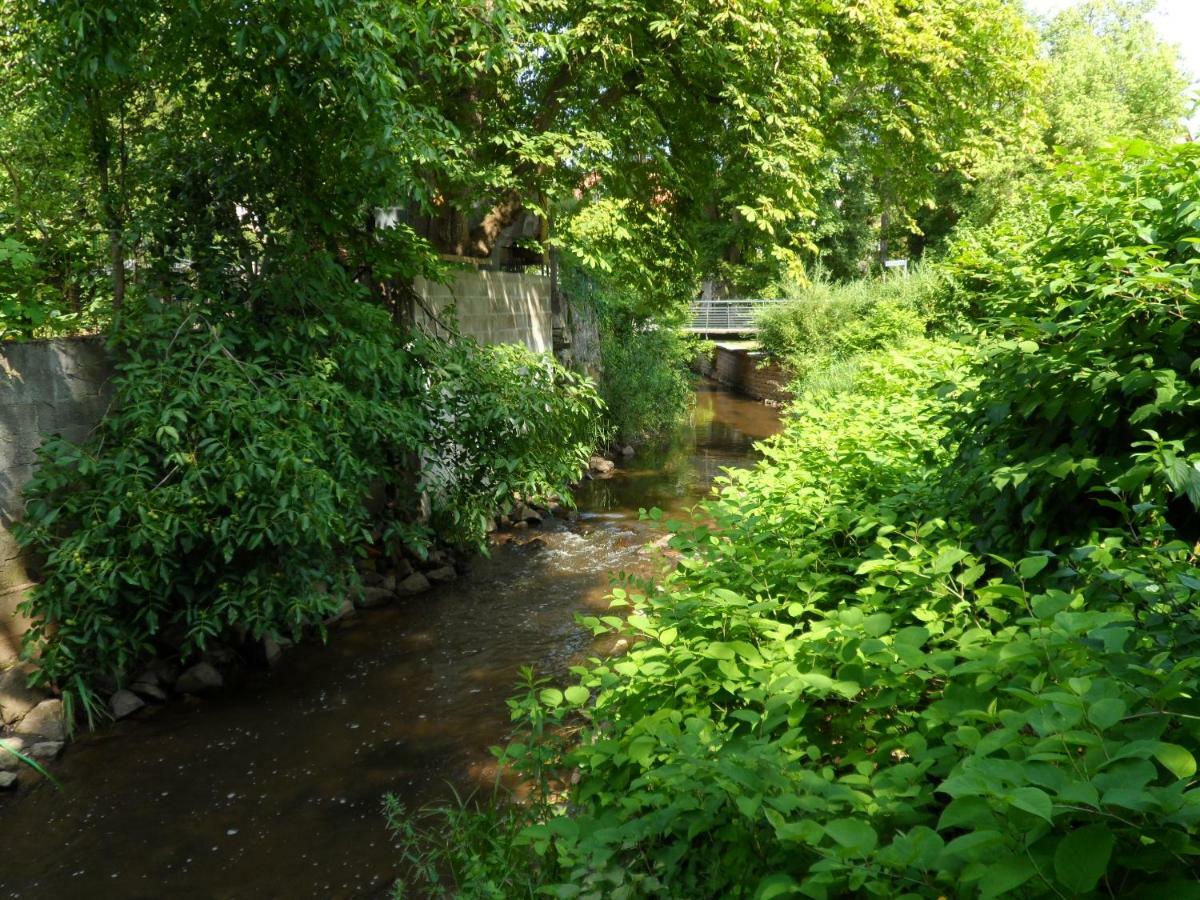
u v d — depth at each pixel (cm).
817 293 2180
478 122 955
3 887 404
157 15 585
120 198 636
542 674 623
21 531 525
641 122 1080
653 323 1927
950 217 3138
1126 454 298
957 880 156
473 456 835
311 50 569
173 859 421
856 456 500
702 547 381
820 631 255
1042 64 1435
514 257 1446
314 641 700
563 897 218
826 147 1317
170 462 570
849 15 1224
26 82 624
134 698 581
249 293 662
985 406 350
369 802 465
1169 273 291
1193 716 162
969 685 213
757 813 195
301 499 576
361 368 684
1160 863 142
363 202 730
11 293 605
